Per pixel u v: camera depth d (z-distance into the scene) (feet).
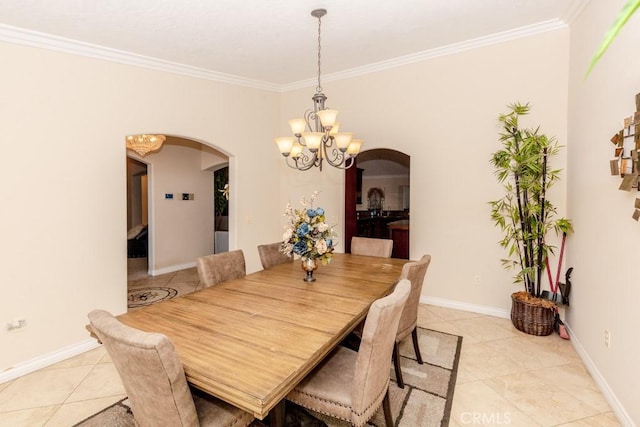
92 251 10.14
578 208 9.27
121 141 10.84
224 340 4.88
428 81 12.56
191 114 12.85
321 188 15.53
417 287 7.67
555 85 10.45
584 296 8.70
